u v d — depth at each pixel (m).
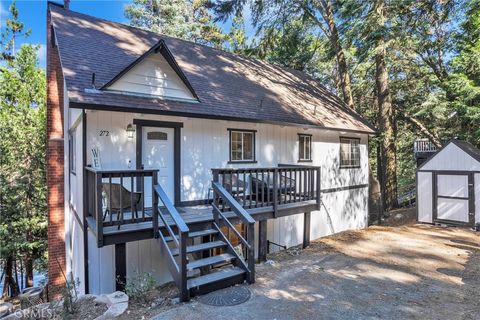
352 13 13.18
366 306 4.65
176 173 7.70
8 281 13.41
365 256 7.49
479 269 6.38
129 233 5.61
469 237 9.34
